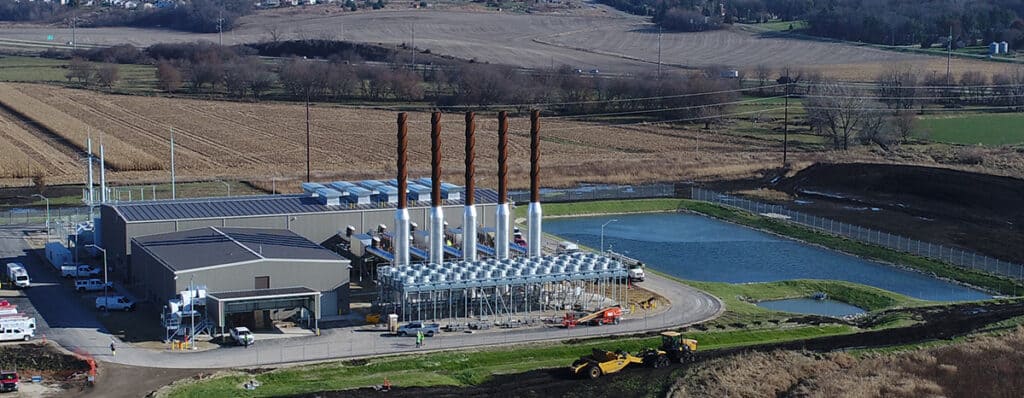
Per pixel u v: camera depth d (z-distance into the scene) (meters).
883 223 162.25
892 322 110.38
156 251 111.06
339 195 131.12
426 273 106.88
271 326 104.50
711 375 91.00
